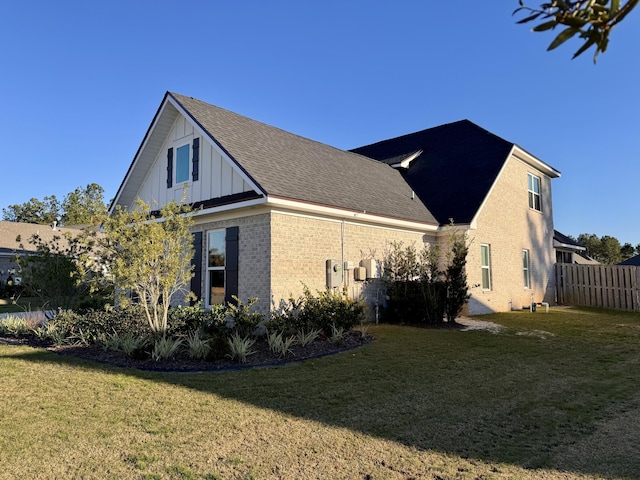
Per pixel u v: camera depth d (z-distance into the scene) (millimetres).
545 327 12531
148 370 7270
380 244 13758
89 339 9516
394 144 23141
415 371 7383
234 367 7504
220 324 9906
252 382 6582
